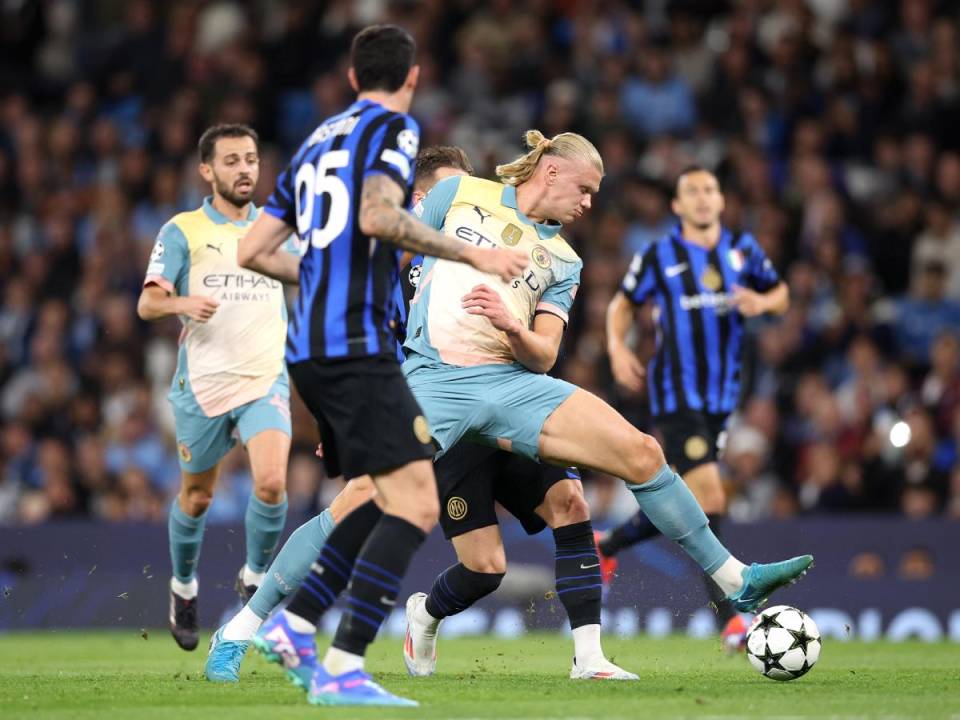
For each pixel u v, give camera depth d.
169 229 25.52
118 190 55.81
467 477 22.34
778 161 54.56
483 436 20.70
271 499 24.61
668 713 16.33
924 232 51.16
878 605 37.03
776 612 21.11
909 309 49.31
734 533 37.75
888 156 53.28
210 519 43.44
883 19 57.69
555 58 57.91
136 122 61.19
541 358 20.14
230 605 38.62
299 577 21.34
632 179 51.88
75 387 51.03
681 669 24.72
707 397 30.38
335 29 61.19
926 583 36.84
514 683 20.73
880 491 41.47
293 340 17.42
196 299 24.25
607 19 58.84
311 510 42.72
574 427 20.05
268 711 16.66
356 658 17.08
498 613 38.16
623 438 19.97
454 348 20.75
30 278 54.69
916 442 41.31
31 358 52.97
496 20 58.12
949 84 54.81
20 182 59.81
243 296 25.52
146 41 62.38
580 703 17.48
